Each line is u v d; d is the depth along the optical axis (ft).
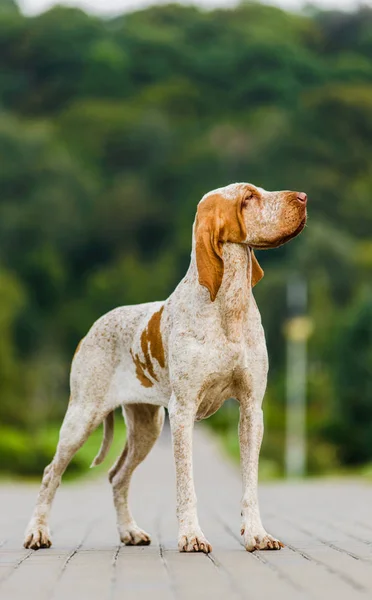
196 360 30.14
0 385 193.67
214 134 449.89
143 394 32.12
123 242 424.46
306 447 160.86
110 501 65.10
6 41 540.93
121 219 424.46
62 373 261.65
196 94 510.99
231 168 428.97
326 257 328.49
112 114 474.08
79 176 423.64
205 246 30.19
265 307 309.42
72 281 408.26
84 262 419.54
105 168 460.96
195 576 24.36
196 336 30.30
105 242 421.59
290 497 66.03
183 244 403.34
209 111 507.30
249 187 30.63
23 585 23.45
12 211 405.80
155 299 387.75
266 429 181.88
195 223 30.71
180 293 31.04
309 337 252.01
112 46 540.11
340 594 21.62
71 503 62.64
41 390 214.69
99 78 527.81
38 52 536.83
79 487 97.19
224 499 67.31
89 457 129.70
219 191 30.76
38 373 213.87
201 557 27.99
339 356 176.65
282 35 550.36
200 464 153.38
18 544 33.22
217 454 182.29
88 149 462.60
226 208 30.37
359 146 407.44
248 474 30.58
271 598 21.13
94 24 554.87
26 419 190.49
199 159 435.12
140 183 440.45
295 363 249.96
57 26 540.52
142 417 33.17
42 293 391.24
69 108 496.23
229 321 30.37
